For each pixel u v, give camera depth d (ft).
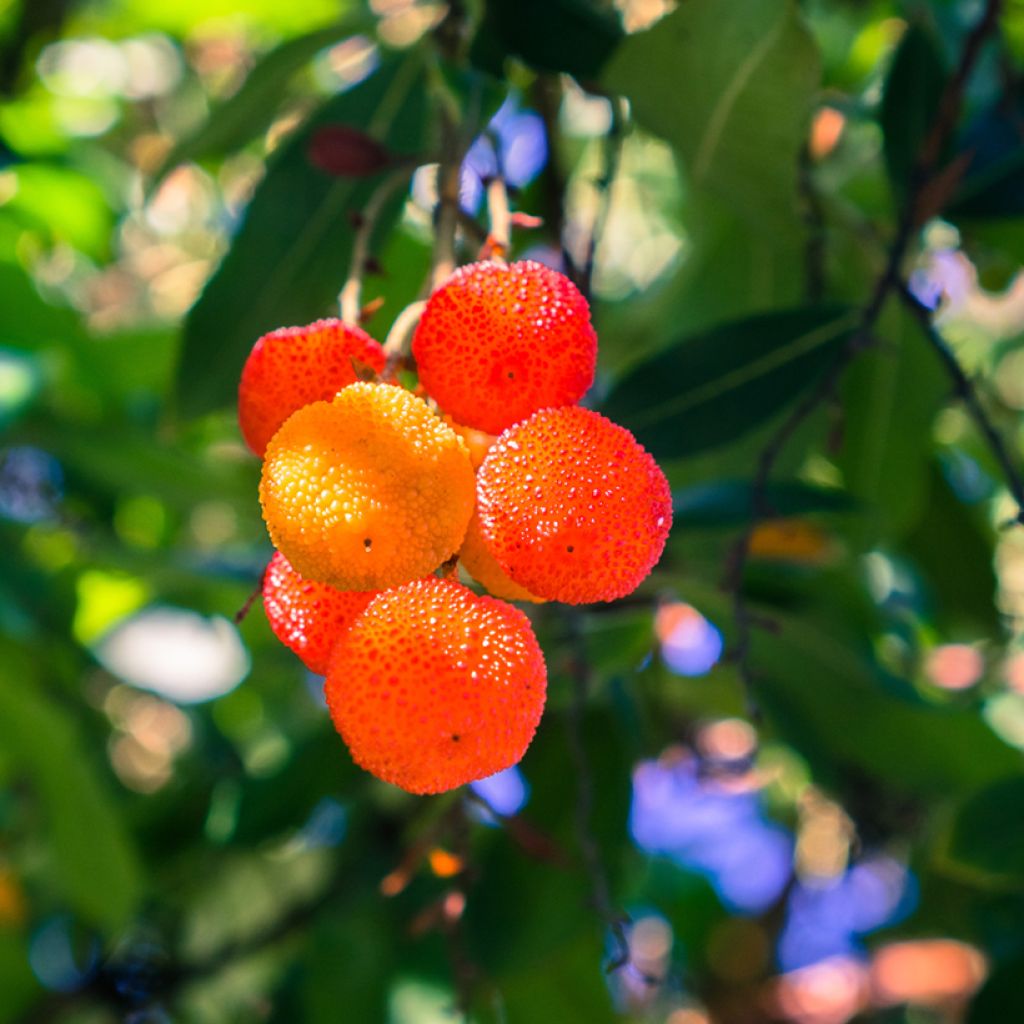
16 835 1.65
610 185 1.09
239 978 1.47
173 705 1.62
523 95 1.29
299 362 0.83
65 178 1.58
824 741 1.40
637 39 0.99
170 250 2.19
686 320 1.43
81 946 1.51
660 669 1.44
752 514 1.07
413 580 0.79
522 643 0.79
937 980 1.77
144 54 2.12
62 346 1.55
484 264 0.82
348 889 1.36
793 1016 1.81
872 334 1.14
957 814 1.19
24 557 1.62
